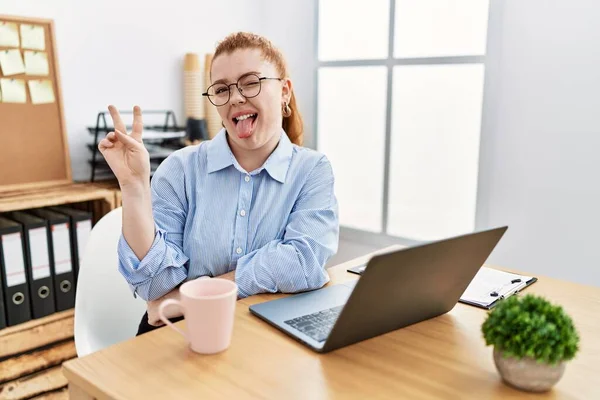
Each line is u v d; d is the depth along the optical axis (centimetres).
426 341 86
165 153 221
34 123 205
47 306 187
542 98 199
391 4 242
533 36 198
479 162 221
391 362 78
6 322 178
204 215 125
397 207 257
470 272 94
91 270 124
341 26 263
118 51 231
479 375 74
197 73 250
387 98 250
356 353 81
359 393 69
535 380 68
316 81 276
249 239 125
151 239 108
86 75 222
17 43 197
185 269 124
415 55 240
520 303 71
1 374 177
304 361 77
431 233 247
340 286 111
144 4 238
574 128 193
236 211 125
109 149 102
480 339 87
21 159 202
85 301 122
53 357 189
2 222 180
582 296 109
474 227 230
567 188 197
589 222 193
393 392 69
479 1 217
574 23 188
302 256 111
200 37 263
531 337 66
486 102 215
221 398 67
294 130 145
